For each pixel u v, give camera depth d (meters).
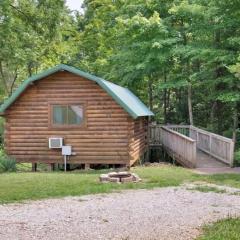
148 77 32.22
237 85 23.39
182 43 27.50
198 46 25.30
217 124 29.03
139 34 27.67
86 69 38.59
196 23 25.80
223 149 21.33
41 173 19.03
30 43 23.92
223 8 22.77
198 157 23.09
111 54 35.12
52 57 28.42
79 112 20.64
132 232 8.85
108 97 20.38
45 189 13.86
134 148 21.55
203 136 24.80
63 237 8.41
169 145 25.02
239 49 23.08
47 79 20.73
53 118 20.81
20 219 9.87
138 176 16.53
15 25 22.80
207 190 13.95
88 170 20.12
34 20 22.84
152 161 27.81
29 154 21.00
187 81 27.41
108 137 20.44
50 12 22.50
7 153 21.20
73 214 10.41
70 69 20.12
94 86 20.47
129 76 29.91
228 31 24.25
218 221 9.77
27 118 20.95
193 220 9.97
